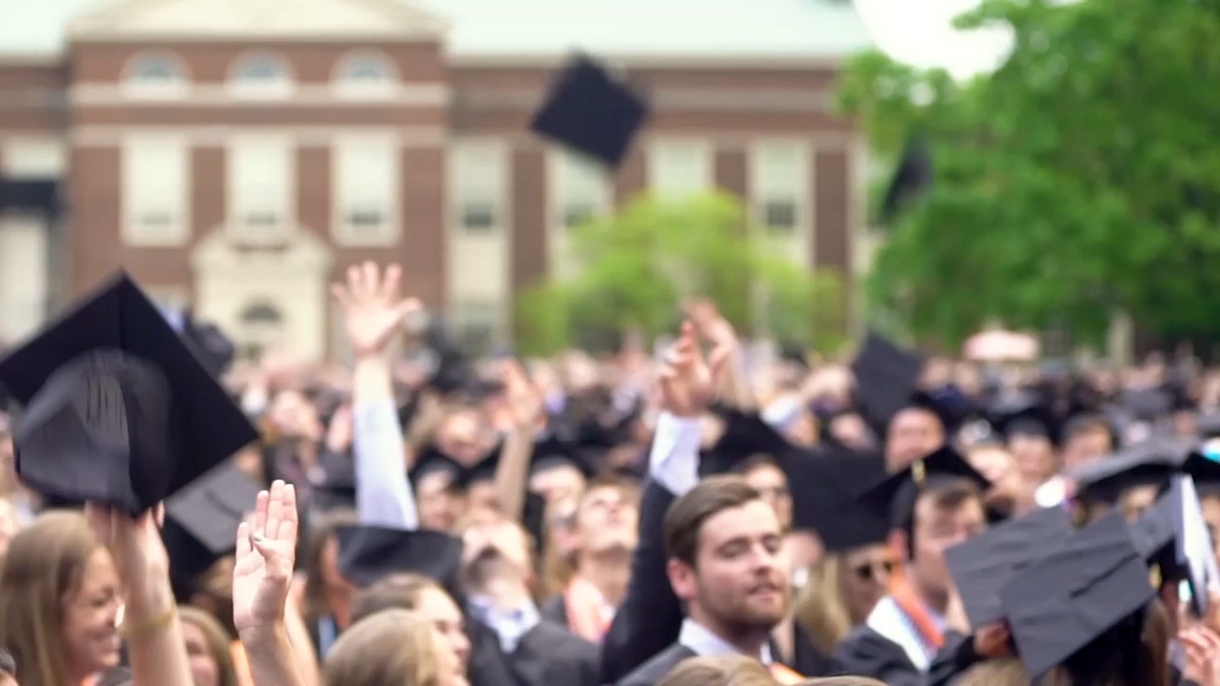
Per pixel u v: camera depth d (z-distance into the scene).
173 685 8.07
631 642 11.80
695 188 110.19
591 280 97.00
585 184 109.56
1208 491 13.60
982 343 47.91
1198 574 11.34
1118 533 9.92
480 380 38.91
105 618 9.31
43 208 101.62
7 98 106.56
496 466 20.38
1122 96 56.78
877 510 14.85
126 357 8.27
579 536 15.16
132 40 105.06
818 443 24.88
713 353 12.04
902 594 13.16
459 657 11.46
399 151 105.62
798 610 14.55
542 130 34.00
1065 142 58.34
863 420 25.61
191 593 13.27
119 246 104.81
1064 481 18.02
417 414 27.17
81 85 104.81
